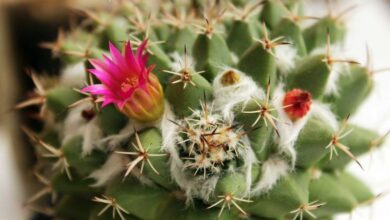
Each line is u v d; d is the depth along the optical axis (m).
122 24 0.22
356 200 0.19
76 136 0.18
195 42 0.18
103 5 0.27
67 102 0.19
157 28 0.19
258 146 0.16
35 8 0.29
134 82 0.16
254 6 0.19
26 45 0.30
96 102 0.16
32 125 0.29
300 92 0.16
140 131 0.17
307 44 0.19
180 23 0.19
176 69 0.17
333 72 0.18
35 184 0.28
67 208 0.19
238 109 0.16
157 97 0.16
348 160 0.18
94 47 0.19
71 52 0.19
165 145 0.16
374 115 0.28
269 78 0.16
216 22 0.19
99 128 0.18
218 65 0.17
